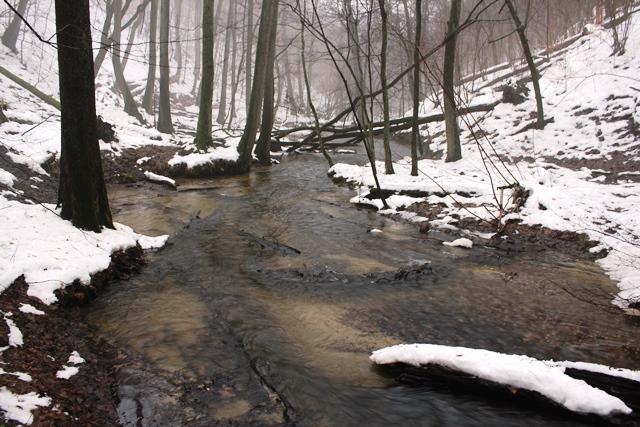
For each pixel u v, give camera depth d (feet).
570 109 56.39
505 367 13.17
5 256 18.07
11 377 12.04
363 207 38.04
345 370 15.02
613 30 59.98
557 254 27.07
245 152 53.31
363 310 19.63
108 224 24.77
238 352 15.89
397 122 63.52
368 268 24.27
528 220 31.22
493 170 46.06
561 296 21.31
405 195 38.58
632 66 55.88
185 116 112.88
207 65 52.44
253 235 29.68
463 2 88.33
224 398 13.35
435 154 64.59
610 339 17.22
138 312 18.65
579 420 12.23
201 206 36.83
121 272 22.24
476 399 13.43
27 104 57.52
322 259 25.48
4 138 37.50
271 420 12.46
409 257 26.37
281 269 23.84
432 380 14.07
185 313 18.70
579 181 39.01
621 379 12.39
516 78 72.54
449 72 47.98
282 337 17.03
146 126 77.10
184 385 13.89
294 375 14.60
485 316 19.19
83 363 14.35
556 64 69.15
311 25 33.99
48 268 18.57
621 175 39.42
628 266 24.14
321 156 70.85
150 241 26.76
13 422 10.32
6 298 15.87
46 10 106.32
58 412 11.38
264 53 51.65
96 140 23.56
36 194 31.17
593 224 29.58
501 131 59.57
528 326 18.30
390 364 14.85
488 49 88.07
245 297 20.45
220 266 24.20
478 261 26.00
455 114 50.72
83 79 22.30
